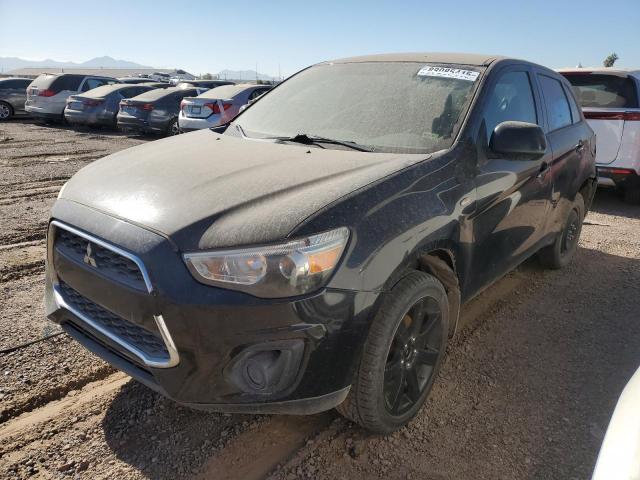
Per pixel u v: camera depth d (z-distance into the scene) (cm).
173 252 196
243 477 222
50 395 268
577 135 439
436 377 278
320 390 205
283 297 192
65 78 1667
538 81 388
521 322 375
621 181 708
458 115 290
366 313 209
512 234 328
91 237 215
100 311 228
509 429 258
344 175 237
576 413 272
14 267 432
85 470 221
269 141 306
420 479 225
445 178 256
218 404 203
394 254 217
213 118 1199
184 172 246
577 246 532
